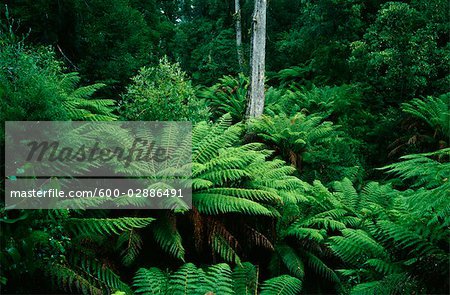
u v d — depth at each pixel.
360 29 12.57
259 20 8.64
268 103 10.97
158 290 3.21
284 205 4.85
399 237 3.25
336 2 12.08
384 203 5.25
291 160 7.18
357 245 3.77
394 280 3.14
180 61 17.58
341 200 5.41
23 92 3.48
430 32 9.88
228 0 19.61
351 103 10.27
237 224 4.55
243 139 7.88
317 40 13.47
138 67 10.38
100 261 3.55
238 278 3.79
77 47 9.43
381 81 10.73
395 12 9.93
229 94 12.26
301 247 4.83
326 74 12.73
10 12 8.44
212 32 18.77
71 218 3.33
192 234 4.45
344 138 8.50
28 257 2.83
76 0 9.39
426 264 3.09
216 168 4.55
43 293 3.13
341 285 4.37
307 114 10.43
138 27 11.77
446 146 7.52
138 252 3.79
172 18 24.81
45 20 8.84
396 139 8.30
